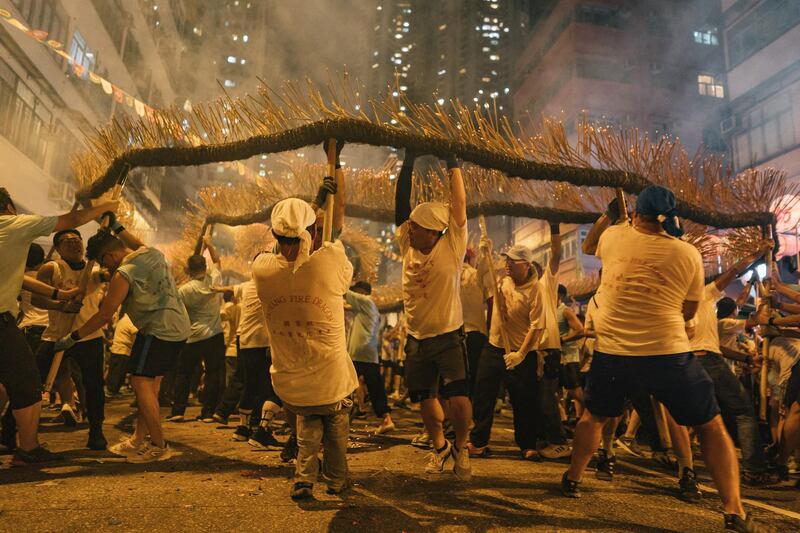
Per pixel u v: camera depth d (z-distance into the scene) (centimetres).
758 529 256
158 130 444
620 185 445
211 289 657
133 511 259
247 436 500
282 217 270
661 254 288
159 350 388
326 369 285
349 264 296
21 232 335
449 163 387
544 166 425
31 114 1817
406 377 354
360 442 533
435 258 343
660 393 282
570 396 688
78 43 2141
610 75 3412
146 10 3045
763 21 2086
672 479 396
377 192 595
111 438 495
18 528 229
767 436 530
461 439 334
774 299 491
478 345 527
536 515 277
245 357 504
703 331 423
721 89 3322
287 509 271
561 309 627
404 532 242
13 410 359
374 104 383
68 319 434
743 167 2134
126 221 684
